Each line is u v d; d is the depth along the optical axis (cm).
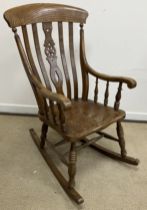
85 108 139
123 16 163
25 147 166
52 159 154
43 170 145
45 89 113
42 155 155
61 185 131
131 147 167
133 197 127
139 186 134
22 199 124
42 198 125
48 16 130
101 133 155
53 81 139
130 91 189
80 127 118
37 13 125
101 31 169
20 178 138
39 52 132
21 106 205
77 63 181
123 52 176
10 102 205
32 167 147
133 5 158
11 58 184
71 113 132
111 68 183
